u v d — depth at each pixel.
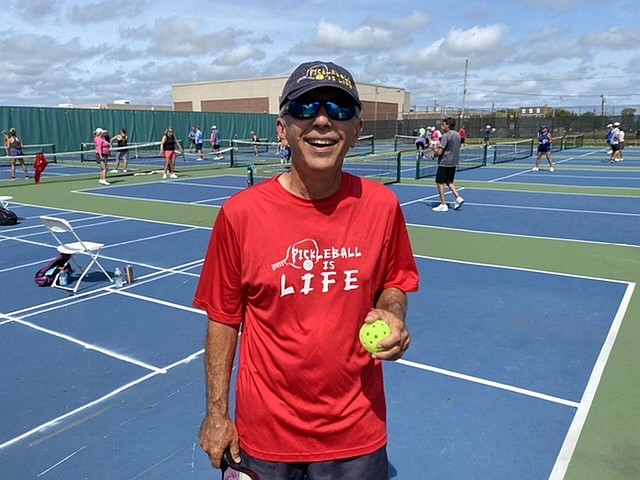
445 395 4.09
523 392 4.12
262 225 1.80
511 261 7.96
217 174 21.03
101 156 17.61
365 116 64.62
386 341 1.75
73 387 4.28
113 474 3.24
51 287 6.79
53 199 14.52
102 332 5.36
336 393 1.86
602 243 9.13
